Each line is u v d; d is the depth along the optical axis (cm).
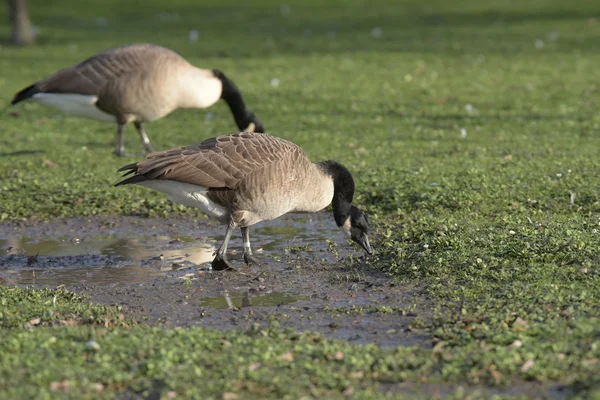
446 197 1520
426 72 3098
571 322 912
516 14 4597
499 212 1436
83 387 777
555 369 798
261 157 1197
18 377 793
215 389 774
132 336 893
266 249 1375
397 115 2427
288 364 830
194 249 1389
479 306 1003
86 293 1167
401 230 1377
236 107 2062
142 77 1855
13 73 3219
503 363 813
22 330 948
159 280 1225
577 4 4775
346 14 4906
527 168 1703
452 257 1191
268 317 1041
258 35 4216
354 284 1164
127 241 1437
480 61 3291
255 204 1211
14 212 1579
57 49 3809
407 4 5184
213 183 1183
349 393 772
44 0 5325
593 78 2847
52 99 1894
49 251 1388
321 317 1037
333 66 3272
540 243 1200
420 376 812
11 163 1923
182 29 4472
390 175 1702
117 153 2000
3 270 1291
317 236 1444
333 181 1313
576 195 1480
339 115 2447
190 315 1069
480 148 1947
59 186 1703
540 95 2614
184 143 2177
